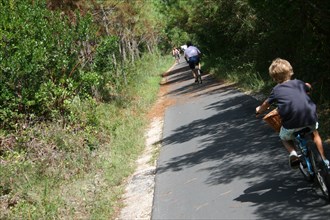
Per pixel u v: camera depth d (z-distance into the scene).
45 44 11.57
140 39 40.62
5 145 9.31
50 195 7.23
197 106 14.44
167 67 55.00
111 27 21.23
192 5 29.50
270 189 5.75
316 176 4.97
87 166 8.87
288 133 5.10
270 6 10.36
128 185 7.86
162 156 9.14
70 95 11.58
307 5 9.52
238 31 20.92
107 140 10.86
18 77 10.40
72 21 15.34
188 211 5.76
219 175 6.88
